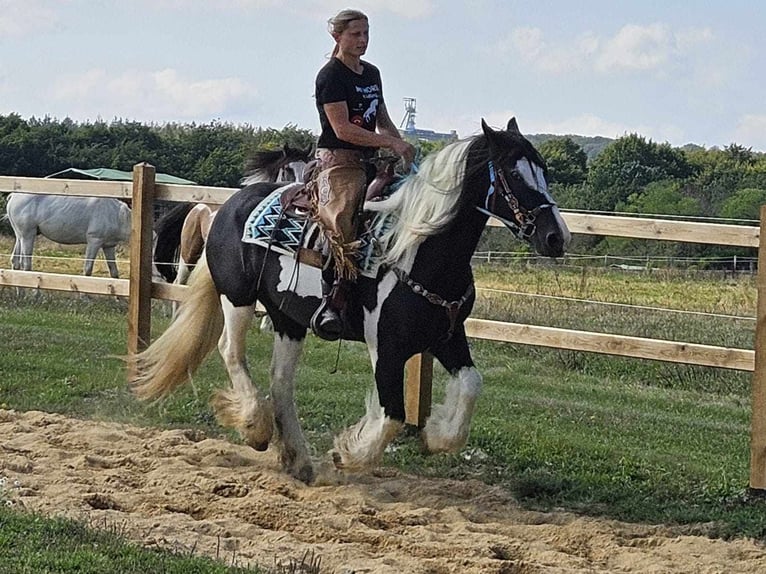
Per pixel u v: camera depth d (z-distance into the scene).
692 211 32.44
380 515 6.32
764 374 6.78
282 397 7.29
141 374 7.81
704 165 41.47
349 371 11.43
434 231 6.21
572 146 39.88
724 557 5.80
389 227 6.48
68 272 22.91
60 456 7.38
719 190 36.22
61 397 9.28
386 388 6.46
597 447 8.11
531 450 7.96
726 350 7.01
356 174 6.59
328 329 6.67
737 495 6.91
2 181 10.20
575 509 6.77
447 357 6.57
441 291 6.35
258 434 7.17
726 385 12.71
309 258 6.77
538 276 18.61
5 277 10.48
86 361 10.86
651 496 6.98
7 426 8.20
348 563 5.31
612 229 7.35
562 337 7.65
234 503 6.35
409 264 6.35
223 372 10.64
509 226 6.21
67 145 41.75
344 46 6.57
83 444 7.80
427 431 6.55
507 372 12.38
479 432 8.34
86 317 15.01
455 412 6.47
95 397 9.38
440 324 6.41
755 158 43.81
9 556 4.79
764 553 5.85
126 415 8.85
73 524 5.34
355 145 6.62
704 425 9.60
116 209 18.81
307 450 7.32
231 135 42.16
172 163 41.00
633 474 7.47
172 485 6.74
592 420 9.44
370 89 6.70
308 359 12.09
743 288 17.94
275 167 11.27
